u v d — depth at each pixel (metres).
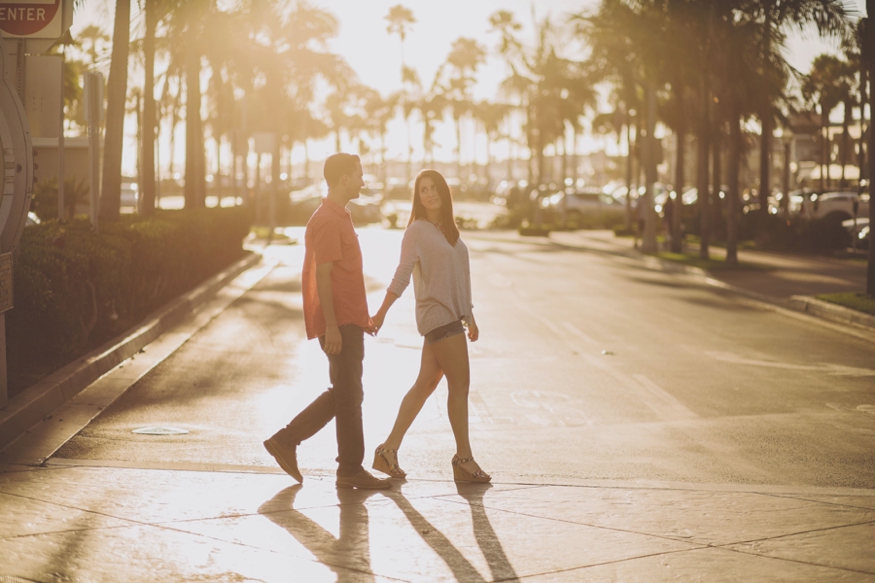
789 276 24.17
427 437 8.22
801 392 10.53
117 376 10.27
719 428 8.75
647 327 15.63
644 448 7.95
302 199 50.00
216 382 10.28
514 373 11.41
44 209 23.34
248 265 24.41
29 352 9.74
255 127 48.94
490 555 4.95
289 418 8.73
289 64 43.66
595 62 34.41
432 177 6.41
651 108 32.62
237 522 5.37
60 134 11.21
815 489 6.51
